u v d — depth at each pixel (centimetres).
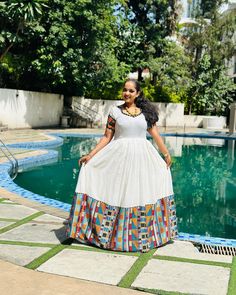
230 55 2689
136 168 358
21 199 555
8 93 1792
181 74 2512
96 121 2319
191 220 612
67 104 2373
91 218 365
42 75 1944
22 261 321
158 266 321
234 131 2119
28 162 962
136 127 365
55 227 418
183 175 1002
